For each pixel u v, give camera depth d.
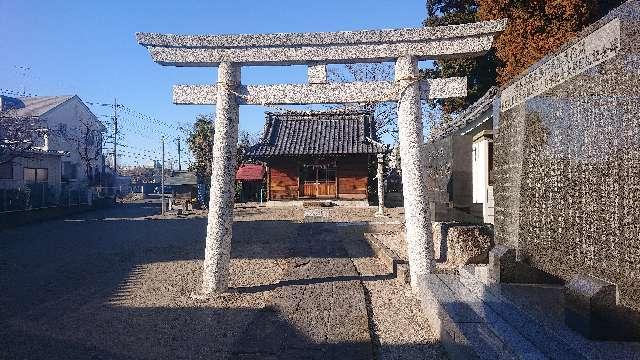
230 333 4.59
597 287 2.75
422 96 6.11
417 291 5.73
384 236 11.16
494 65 16.22
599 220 2.88
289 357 3.76
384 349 4.07
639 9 2.56
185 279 7.21
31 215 18.44
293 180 23.98
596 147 2.89
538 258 3.91
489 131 8.45
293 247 10.18
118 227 16.30
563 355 2.54
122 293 6.34
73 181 30.72
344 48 6.11
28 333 4.66
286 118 25.61
